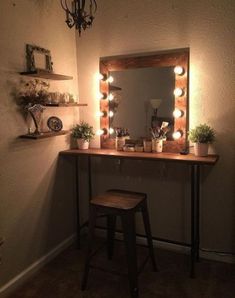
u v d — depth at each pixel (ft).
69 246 8.25
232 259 7.14
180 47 6.88
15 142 6.25
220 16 6.41
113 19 7.51
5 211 6.11
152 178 7.76
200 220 7.31
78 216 8.04
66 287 6.38
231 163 6.79
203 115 6.88
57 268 7.13
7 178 6.12
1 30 5.77
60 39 7.49
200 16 6.59
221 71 6.58
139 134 7.60
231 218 7.02
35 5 6.63
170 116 7.20
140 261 7.29
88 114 8.29
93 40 7.84
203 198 7.20
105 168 8.32
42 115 6.92
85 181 8.62
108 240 7.37
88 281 6.56
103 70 7.81
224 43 6.46
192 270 6.57
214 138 6.76
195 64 6.79
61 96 7.29
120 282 6.50
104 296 6.06
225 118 6.68
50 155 7.40
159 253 7.66
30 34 6.52
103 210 5.92
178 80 6.95
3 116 5.91
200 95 6.84
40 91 6.70
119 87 7.69
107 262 7.32
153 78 7.27
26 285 6.49
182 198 7.48
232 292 6.07
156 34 7.08
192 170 6.61
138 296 5.98
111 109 7.88
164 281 6.47
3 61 5.84
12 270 6.36
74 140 8.23
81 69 8.14
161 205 7.77
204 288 6.22
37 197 7.04
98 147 8.26
